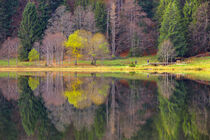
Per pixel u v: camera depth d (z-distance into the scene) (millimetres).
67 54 80500
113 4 82000
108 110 19031
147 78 40875
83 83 35469
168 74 48812
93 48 71312
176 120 16125
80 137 13367
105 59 78812
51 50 75688
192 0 78812
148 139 12875
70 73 56281
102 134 13602
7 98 24516
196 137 12992
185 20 78062
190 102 21375
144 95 25094
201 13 72812
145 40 82500
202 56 72562
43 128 14945
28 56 77750
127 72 55688
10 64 77375
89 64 72500
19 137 13422
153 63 65500
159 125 15234
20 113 18469
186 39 76062
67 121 16328
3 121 16438
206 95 24656
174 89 28578
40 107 20469
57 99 23688
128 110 19062
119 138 13266
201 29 73375
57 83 36062
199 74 48156
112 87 31000
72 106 20734
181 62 68000
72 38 70250
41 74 54750
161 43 70688
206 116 16938
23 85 34312
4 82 38094
